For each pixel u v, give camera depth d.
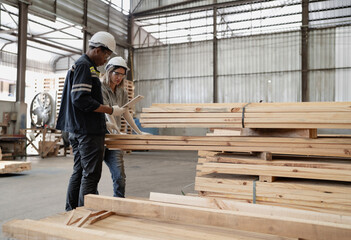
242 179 2.46
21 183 5.32
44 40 15.58
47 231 1.41
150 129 14.95
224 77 15.73
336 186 2.18
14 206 3.77
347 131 13.02
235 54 15.52
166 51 16.98
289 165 2.33
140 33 17.83
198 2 16.31
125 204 1.82
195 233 1.61
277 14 14.91
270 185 2.34
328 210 2.16
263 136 2.49
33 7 11.57
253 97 15.20
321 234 1.35
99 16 15.29
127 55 17.61
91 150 2.60
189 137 2.60
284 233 1.42
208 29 16.30
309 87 14.24
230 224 1.51
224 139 2.52
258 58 15.09
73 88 2.43
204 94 16.20
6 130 9.70
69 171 6.78
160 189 4.85
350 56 13.60
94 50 2.61
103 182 5.44
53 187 4.98
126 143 2.76
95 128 2.56
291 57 14.52
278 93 14.75
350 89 13.61
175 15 16.89
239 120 2.38
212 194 2.51
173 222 1.79
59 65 19.11
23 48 10.59
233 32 15.78
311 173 2.28
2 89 18.34
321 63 14.04
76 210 1.96
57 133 10.41
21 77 10.40
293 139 2.35
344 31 13.70
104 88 3.03
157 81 17.20
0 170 5.73
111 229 1.67
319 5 14.20
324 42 14.01
